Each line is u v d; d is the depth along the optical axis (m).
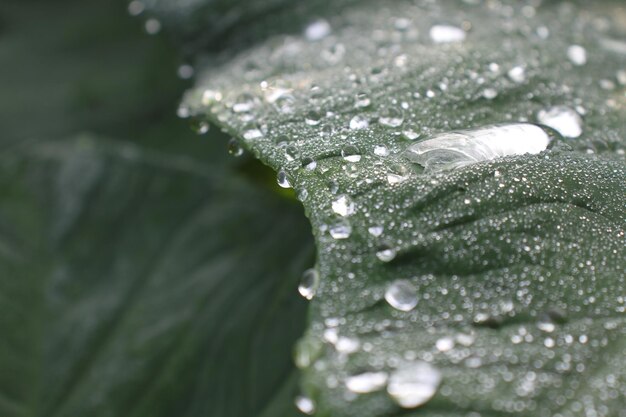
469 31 0.39
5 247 0.45
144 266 0.46
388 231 0.29
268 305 0.44
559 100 0.35
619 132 0.34
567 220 0.30
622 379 0.28
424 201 0.30
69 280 0.45
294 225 0.47
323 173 0.31
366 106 0.33
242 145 0.32
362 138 0.32
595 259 0.30
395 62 0.36
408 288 0.29
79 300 0.44
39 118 0.57
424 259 0.29
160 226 0.48
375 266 0.29
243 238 0.47
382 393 0.27
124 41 0.63
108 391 0.41
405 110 0.33
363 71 0.36
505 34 0.39
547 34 0.39
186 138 0.55
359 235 0.29
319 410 0.27
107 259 0.46
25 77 0.60
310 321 0.28
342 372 0.27
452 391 0.27
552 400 0.27
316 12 0.40
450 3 0.42
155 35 0.62
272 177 0.49
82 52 0.63
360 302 0.28
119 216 0.48
